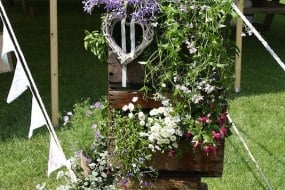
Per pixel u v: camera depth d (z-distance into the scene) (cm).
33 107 261
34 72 630
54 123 441
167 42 219
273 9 763
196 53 219
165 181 240
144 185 241
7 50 259
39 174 356
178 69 221
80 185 266
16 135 420
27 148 396
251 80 608
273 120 470
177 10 217
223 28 224
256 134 431
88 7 226
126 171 238
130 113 229
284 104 520
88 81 595
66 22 962
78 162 291
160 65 221
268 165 372
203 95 223
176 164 235
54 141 269
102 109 280
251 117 475
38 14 1024
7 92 548
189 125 224
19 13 1034
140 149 231
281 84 596
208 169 234
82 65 669
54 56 437
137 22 217
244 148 400
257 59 720
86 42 236
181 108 224
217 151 231
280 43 834
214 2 220
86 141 296
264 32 909
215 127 224
